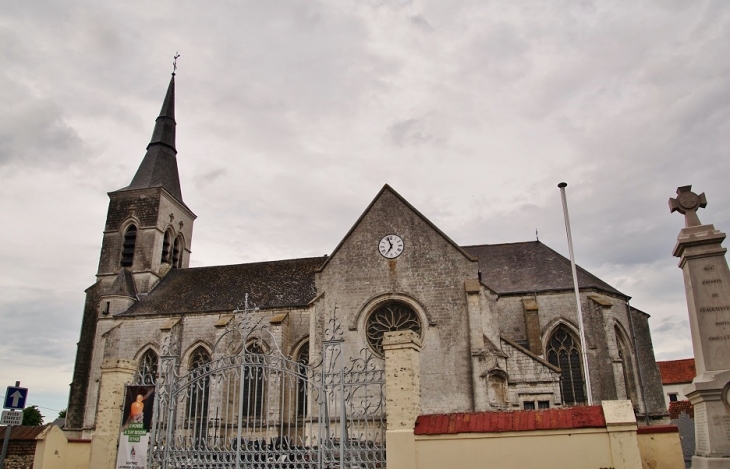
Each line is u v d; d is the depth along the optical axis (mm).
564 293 35406
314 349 29734
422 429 13844
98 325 40969
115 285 42562
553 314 35094
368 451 14172
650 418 33812
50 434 18797
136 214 47281
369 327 29766
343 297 30344
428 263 29969
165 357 17469
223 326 36781
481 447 13398
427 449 13672
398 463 13594
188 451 15859
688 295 13445
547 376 28000
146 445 16047
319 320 30266
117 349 39375
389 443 13805
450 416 14156
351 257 31031
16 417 18625
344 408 14656
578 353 34031
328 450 14508
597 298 34375
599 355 33375
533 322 34250
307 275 41125
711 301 12766
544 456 13023
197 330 38719
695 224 13578
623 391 31656
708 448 11758
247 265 44500
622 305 36375
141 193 47875
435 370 27938
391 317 29844
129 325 39969
